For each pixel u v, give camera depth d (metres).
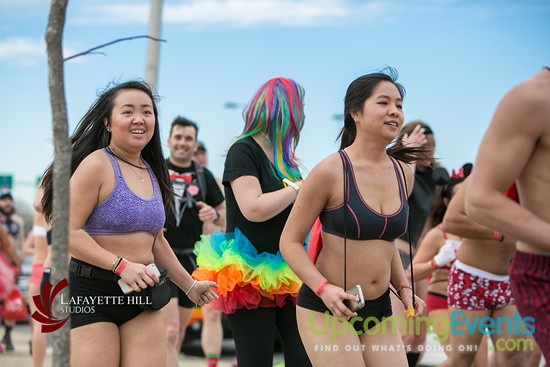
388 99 4.57
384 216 4.54
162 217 5.00
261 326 5.55
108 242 4.78
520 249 3.63
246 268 5.45
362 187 4.55
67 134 3.44
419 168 7.46
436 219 7.95
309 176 4.54
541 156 3.50
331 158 4.56
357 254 4.56
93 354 4.62
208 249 5.75
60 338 3.45
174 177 8.10
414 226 7.39
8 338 11.05
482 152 3.49
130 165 4.97
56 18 3.40
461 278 6.77
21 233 15.30
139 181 4.95
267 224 5.55
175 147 8.23
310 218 4.55
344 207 4.50
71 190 4.68
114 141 4.95
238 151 5.57
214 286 5.31
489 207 3.43
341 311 4.32
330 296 4.33
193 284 5.22
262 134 5.65
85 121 5.09
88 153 5.09
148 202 4.90
